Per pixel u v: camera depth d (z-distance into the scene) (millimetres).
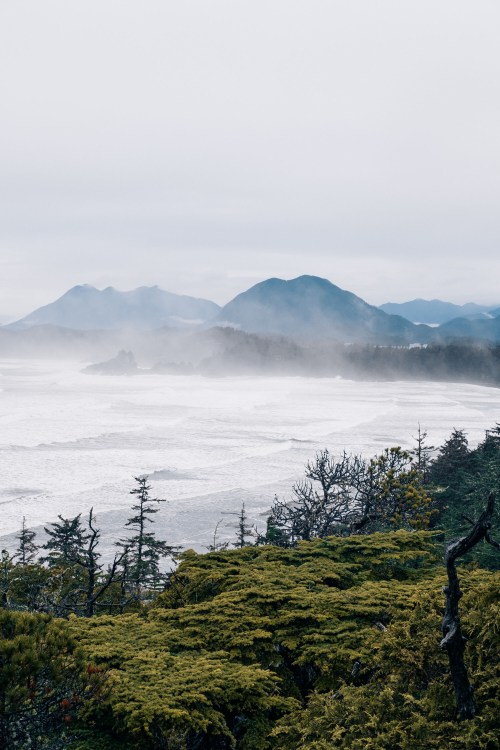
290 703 10820
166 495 69812
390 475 26578
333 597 13516
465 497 42500
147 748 9422
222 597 14125
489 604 8945
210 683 10102
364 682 11359
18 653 8250
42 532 54719
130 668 10531
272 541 33750
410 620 10039
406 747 7961
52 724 8680
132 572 30656
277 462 91500
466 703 8078
